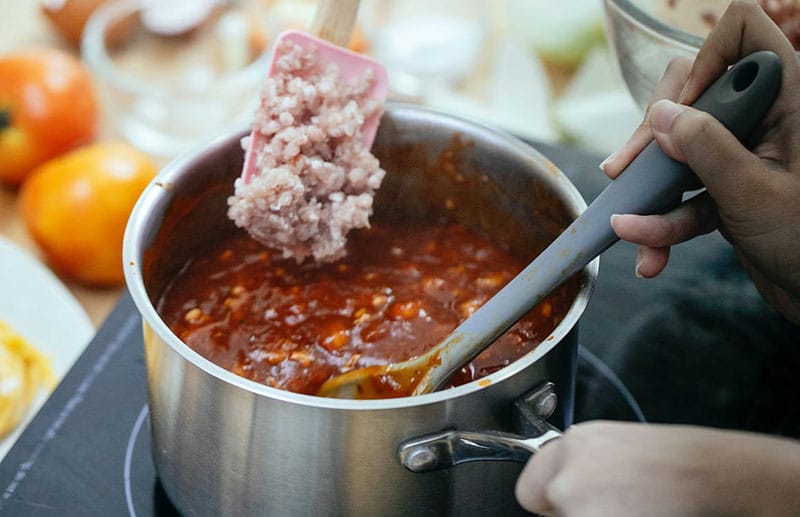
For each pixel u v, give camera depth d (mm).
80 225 1041
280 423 579
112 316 878
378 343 809
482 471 617
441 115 829
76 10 1355
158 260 788
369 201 738
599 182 1036
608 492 469
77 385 815
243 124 796
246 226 738
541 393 609
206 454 627
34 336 967
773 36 619
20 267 1014
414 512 623
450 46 1386
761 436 481
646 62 838
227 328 822
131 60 1363
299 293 855
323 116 727
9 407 895
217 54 1377
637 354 868
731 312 909
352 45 1323
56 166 1088
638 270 694
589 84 1334
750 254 671
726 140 585
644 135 660
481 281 870
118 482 745
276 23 1352
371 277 876
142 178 1067
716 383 843
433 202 895
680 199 668
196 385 599
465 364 667
